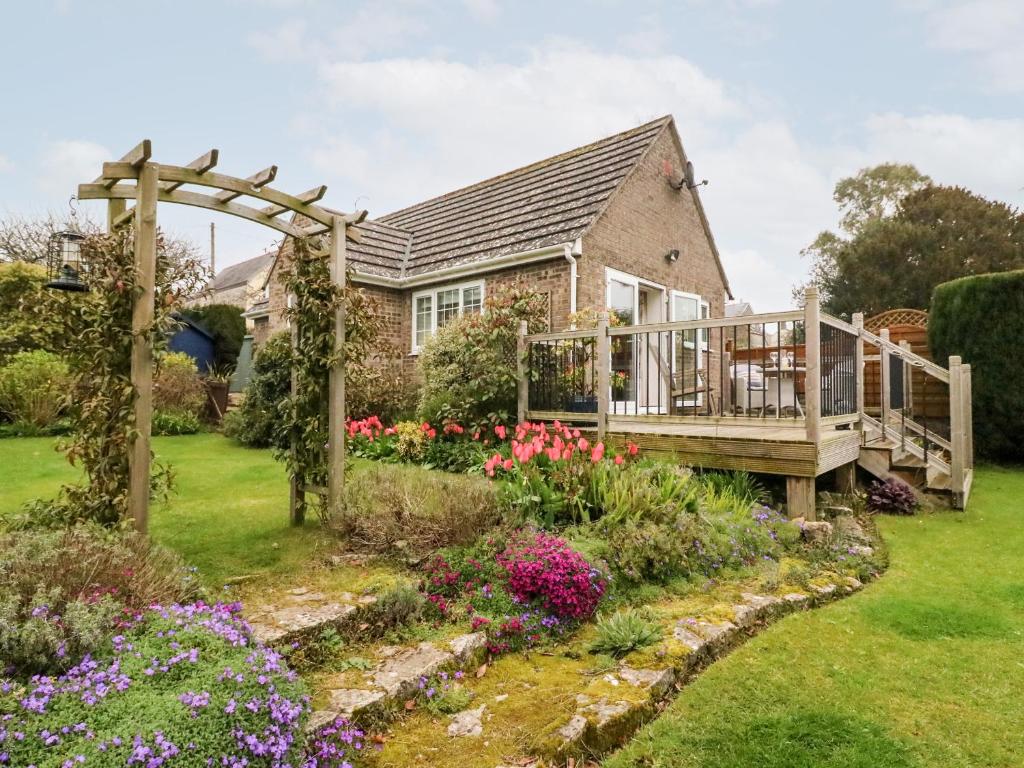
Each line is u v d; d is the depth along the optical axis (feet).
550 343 23.94
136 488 11.39
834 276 94.73
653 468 16.92
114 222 12.76
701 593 12.25
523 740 7.31
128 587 8.23
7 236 67.56
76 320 11.66
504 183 43.80
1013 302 29.01
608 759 7.22
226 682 6.15
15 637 6.23
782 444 17.37
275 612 9.61
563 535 13.41
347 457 18.31
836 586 12.90
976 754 7.25
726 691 8.70
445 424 25.70
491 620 10.27
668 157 38.65
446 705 8.04
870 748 7.31
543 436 19.06
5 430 32.76
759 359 35.09
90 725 5.47
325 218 14.55
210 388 42.16
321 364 14.92
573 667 9.32
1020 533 17.40
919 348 34.96
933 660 9.70
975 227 80.64
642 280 35.37
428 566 11.70
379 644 9.45
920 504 20.29
